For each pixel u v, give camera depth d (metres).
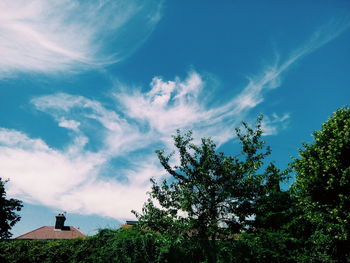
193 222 11.23
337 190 16.53
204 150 12.98
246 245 14.59
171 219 11.86
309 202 17.34
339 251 16.05
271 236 16.39
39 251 14.06
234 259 13.96
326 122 19.16
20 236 30.22
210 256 11.39
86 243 14.71
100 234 14.88
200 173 12.27
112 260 13.30
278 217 18.39
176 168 13.21
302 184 17.98
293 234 18.28
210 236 11.91
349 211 15.30
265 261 15.18
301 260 16.20
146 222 12.48
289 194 19.25
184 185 12.55
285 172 12.43
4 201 26.80
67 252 14.22
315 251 17.14
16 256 13.65
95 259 13.71
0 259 13.47
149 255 13.06
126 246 13.29
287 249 16.75
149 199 13.09
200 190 12.07
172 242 11.71
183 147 13.34
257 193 12.02
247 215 11.82
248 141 12.66
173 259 12.88
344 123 17.72
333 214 15.66
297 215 18.83
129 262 12.88
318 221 16.48
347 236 14.94
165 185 13.00
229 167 12.43
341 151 16.66
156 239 12.88
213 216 11.48
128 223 22.44
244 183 11.87
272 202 12.72
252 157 12.64
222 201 11.85
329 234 16.22
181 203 11.83
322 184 17.12
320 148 18.53
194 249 13.05
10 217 26.94
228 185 11.98
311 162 17.67
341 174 16.22
